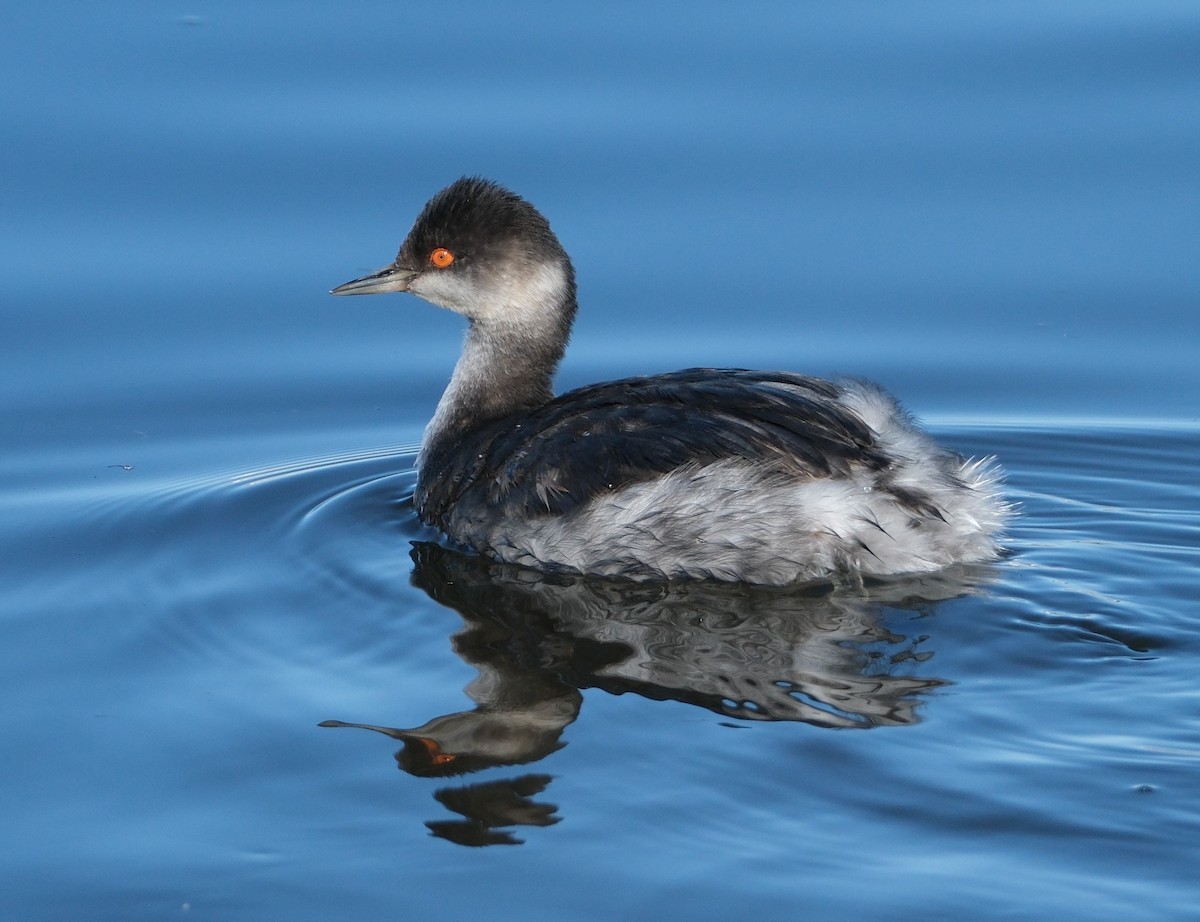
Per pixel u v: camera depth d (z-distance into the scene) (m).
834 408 14.55
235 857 10.24
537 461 14.85
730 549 14.07
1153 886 9.67
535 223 16.64
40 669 12.80
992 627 13.12
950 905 9.55
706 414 14.58
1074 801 10.50
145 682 12.55
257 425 18.77
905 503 13.94
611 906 9.64
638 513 14.23
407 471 17.69
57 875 10.12
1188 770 10.82
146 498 16.64
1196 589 13.85
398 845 10.30
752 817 10.44
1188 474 17.27
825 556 14.00
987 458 15.94
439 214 16.62
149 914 9.73
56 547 15.35
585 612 13.76
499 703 12.06
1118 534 15.41
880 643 12.90
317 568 14.74
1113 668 12.35
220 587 14.32
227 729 11.78
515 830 10.39
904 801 10.55
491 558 15.01
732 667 12.55
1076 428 18.38
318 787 10.99
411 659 12.88
